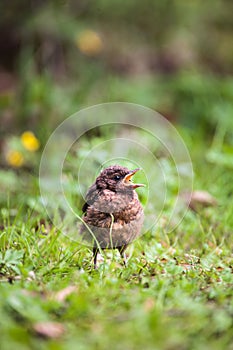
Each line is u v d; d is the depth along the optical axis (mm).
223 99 15703
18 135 13562
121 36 17547
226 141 14383
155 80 16734
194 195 10266
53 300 5852
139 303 5852
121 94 15500
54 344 4910
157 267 7129
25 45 16812
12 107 14523
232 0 17359
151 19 17062
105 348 4977
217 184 11477
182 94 15766
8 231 8039
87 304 5652
